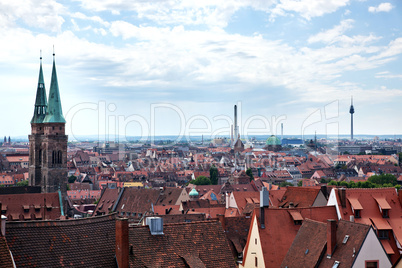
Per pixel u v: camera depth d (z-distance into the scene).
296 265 80.69
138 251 60.97
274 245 90.88
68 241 56.59
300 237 84.19
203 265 62.09
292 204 129.75
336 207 98.44
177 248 63.47
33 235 55.12
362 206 98.06
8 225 54.31
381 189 101.38
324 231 80.62
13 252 53.00
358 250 73.69
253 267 93.62
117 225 57.75
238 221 117.94
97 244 58.06
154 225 63.66
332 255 76.62
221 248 65.88
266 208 93.81
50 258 54.47
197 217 136.00
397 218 97.75
